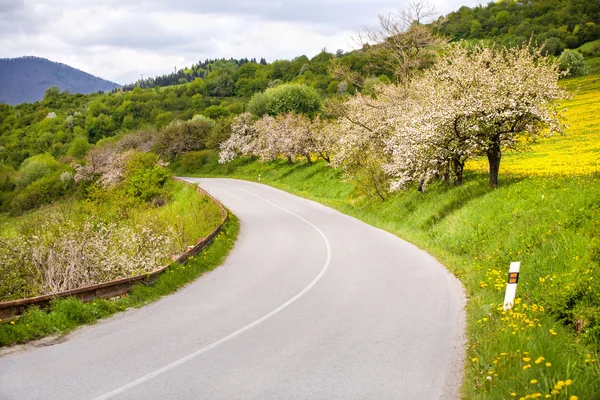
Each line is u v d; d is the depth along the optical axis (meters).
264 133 63.78
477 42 23.41
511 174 22.06
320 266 14.61
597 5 120.00
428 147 21.02
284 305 10.03
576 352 6.83
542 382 5.38
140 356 6.94
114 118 161.00
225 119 80.50
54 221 18.06
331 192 39.56
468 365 6.38
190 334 8.06
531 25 117.12
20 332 7.76
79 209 29.23
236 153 71.88
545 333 6.95
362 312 9.33
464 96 19.95
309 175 48.19
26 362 6.68
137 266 13.10
